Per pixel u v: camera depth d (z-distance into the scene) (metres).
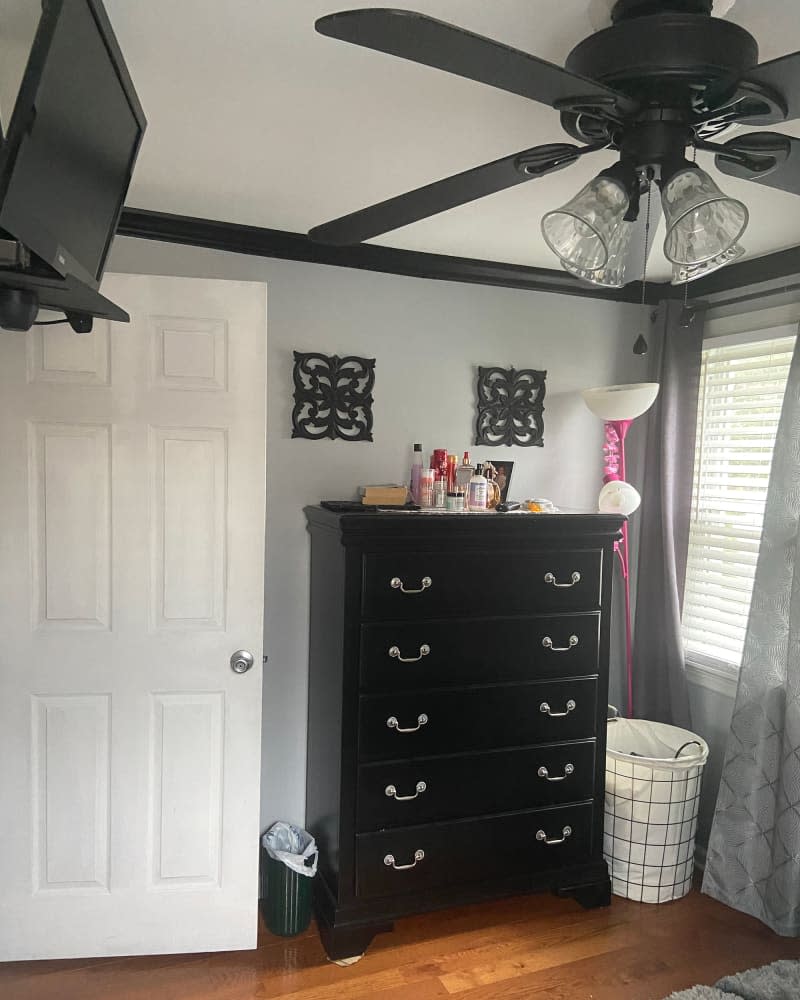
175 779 2.39
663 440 3.20
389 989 2.34
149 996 2.27
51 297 1.68
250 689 2.41
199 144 2.04
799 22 1.41
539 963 2.47
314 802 2.79
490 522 2.56
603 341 3.37
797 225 2.55
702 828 3.12
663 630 3.21
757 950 2.53
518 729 2.66
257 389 2.35
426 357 3.07
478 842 2.62
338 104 1.79
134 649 2.34
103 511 2.30
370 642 2.49
